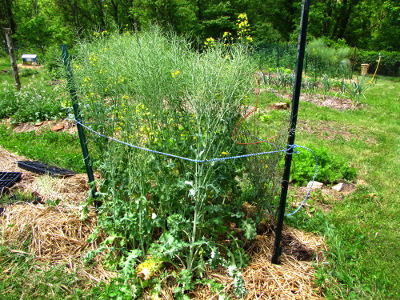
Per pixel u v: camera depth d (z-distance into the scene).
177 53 3.06
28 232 3.07
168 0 16.98
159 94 2.74
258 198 3.21
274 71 15.30
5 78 14.38
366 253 3.22
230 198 3.33
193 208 2.68
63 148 6.12
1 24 26.52
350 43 29.22
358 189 4.72
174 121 2.90
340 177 5.02
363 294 2.62
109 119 3.10
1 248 2.87
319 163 5.07
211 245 2.56
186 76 2.80
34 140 6.50
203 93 2.61
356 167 5.59
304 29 2.30
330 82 12.99
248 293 2.53
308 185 4.73
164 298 2.49
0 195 3.71
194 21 21.02
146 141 2.85
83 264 2.80
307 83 11.95
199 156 2.52
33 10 27.78
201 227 2.67
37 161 5.05
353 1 26.64
